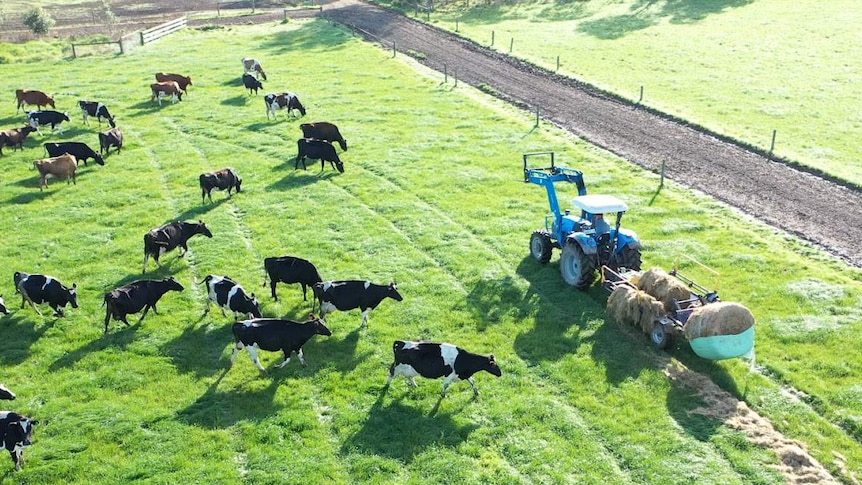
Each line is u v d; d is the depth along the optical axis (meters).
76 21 77.88
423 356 18.56
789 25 63.41
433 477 16.08
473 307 23.22
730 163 36.16
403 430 17.59
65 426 17.80
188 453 16.94
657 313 20.42
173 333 21.95
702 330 18.98
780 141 38.94
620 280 22.56
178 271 25.91
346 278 25.03
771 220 29.81
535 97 47.75
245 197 32.34
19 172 35.59
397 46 61.75
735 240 27.66
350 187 33.25
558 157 36.91
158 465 16.50
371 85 50.00
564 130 41.50
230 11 80.38
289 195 32.44
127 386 19.47
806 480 15.85
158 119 43.72
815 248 27.30
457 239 27.98
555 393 19.00
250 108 45.34
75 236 28.81
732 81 50.09
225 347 21.27
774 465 16.28
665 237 27.95
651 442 17.03
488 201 31.58
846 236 28.33
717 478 15.89
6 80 52.41
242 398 18.92
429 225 29.25
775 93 47.22
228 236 28.48
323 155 34.91
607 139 39.94
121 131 39.72
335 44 62.03
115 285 24.94
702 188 33.19
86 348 21.28
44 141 39.78
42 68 56.03
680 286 20.89
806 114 43.22
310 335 20.06
